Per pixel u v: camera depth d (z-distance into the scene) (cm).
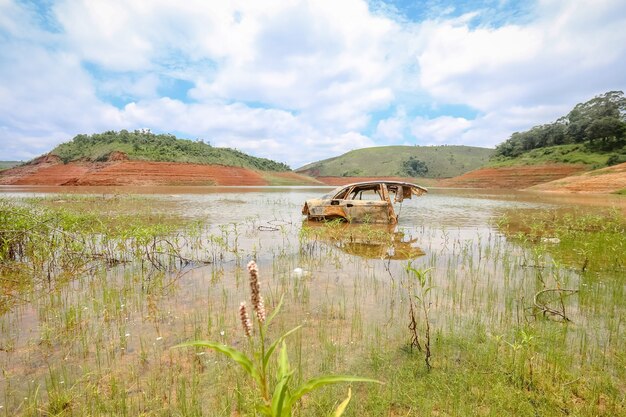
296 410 374
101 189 6244
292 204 3148
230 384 426
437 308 658
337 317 623
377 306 674
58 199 3253
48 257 965
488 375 436
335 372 449
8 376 446
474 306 664
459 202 3628
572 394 403
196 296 733
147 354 498
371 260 1042
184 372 454
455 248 1215
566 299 696
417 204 3341
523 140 11156
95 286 793
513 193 5862
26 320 610
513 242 1320
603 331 553
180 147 10906
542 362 464
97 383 430
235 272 917
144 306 675
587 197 4391
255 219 1961
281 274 898
